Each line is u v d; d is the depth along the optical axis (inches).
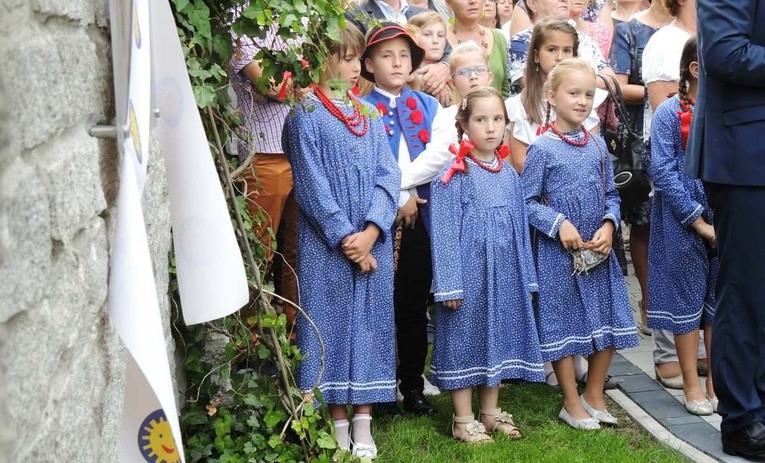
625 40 276.8
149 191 132.3
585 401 211.3
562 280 203.9
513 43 269.7
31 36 82.0
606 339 207.0
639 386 228.8
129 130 95.4
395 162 191.5
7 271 70.2
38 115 81.5
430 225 199.3
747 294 182.1
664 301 215.2
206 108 154.3
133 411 99.8
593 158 207.3
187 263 131.0
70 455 88.4
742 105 176.6
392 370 187.6
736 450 189.3
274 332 163.9
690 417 210.7
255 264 161.5
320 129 184.2
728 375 187.2
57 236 85.0
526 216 203.6
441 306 197.2
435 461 186.2
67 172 89.4
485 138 197.3
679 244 211.2
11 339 72.1
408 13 271.0
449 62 234.5
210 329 161.8
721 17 173.0
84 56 99.0
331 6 161.3
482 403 201.9
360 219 185.5
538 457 188.5
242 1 156.6
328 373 183.8
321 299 183.3
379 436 197.9
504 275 197.9
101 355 102.7
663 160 210.2
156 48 125.3
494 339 195.9
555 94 206.4
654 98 253.8
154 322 93.0
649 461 189.6
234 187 171.5
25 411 74.4
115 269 93.8
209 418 161.9
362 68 213.3
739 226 179.8
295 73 165.0
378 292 185.8
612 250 208.4
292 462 161.3
